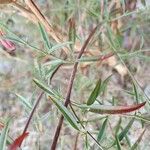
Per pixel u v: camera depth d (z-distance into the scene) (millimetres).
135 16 294
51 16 325
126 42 309
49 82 169
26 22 325
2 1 182
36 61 183
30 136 312
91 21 316
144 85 337
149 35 322
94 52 276
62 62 180
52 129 296
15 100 383
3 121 177
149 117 202
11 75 365
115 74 350
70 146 308
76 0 281
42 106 327
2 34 191
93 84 281
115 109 141
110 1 299
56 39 231
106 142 223
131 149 191
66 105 148
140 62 345
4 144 134
